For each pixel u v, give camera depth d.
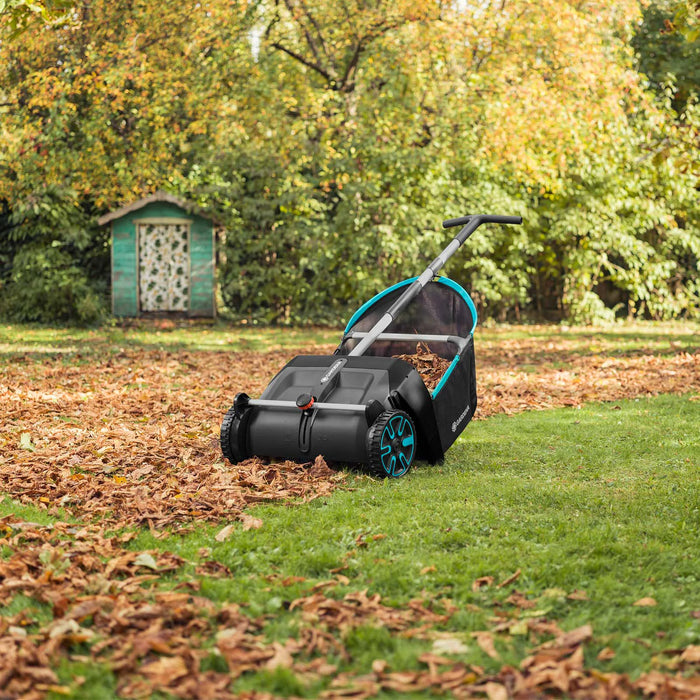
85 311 17.77
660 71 20.31
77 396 8.48
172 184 20.23
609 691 2.48
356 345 6.16
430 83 17.45
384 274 18.33
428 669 2.68
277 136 18.27
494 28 17.02
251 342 14.88
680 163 13.19
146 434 6.55
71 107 17.72
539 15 16.67
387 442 5.12
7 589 3.25
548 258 19.56
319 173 19.39
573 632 2.85
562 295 20.41
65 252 18.81
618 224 19.06
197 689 2.50
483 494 4.74
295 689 2.52
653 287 20.03
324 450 5.22
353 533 4.03
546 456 5.83
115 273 19.22
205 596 3.27
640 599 3.20
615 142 17.67
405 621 3.02
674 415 7.44
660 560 3.61
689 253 20.56
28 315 18.38
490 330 18.17
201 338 15.72
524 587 3.36
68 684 2.55
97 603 3.06
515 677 2.57
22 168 18.02
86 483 4.92
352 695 2.51
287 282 19.23
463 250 18.30
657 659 2.70
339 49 18.98
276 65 18.30
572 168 18.39
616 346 13.78
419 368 6.07
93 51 18.06
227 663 2.67
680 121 19.59
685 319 20.98
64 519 4.31
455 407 5.73
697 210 19.77
